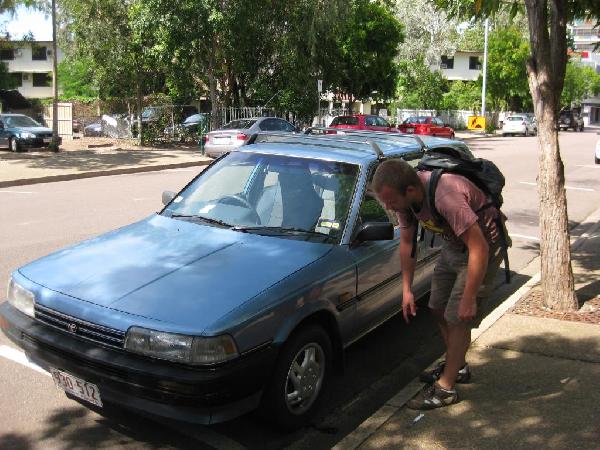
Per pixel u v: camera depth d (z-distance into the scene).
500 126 53.12
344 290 4.22
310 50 26.30
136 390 3.36
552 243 5.73
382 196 3.66
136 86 26.39
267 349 3.55
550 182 5.69
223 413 3.40
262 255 4.12
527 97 54.00
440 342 5.59
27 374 4.65
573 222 11.42
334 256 4.23
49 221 10.25
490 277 3.80
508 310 5.82
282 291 3.72
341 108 35.75
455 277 3.93
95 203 12.16
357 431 3.73
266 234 4.48
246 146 5.53
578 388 4.21
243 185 5.07
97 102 37.66
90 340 3.54
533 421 3.79
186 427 3.99
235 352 3.38
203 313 3.44
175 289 3.67
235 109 26.80
